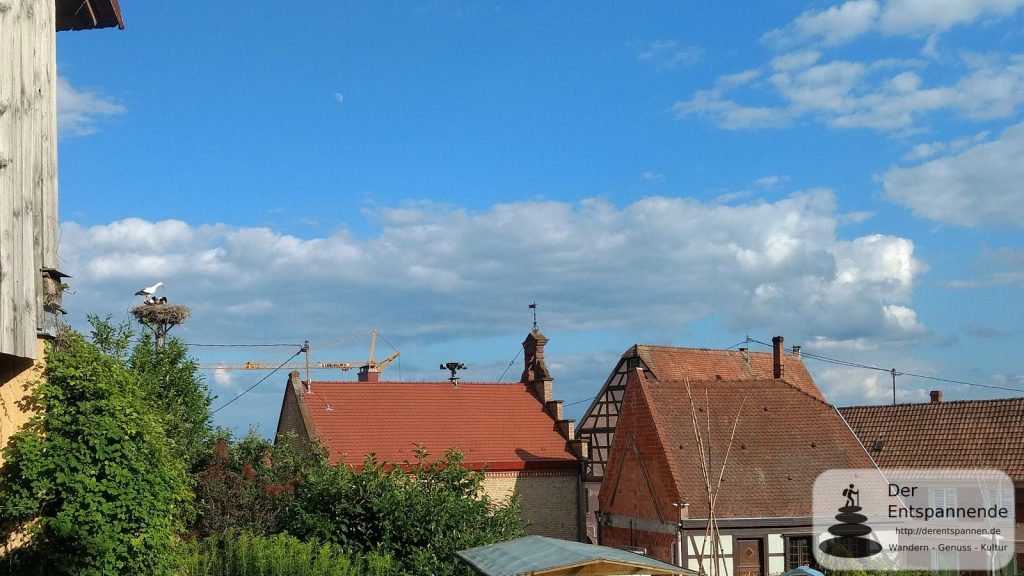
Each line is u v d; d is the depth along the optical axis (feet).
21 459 40.98
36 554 40.63
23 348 39.42
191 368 85.76
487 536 76.69
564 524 121.60
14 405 41.55
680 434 102.47
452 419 125.90
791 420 106.83
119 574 42.83
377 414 123.34
